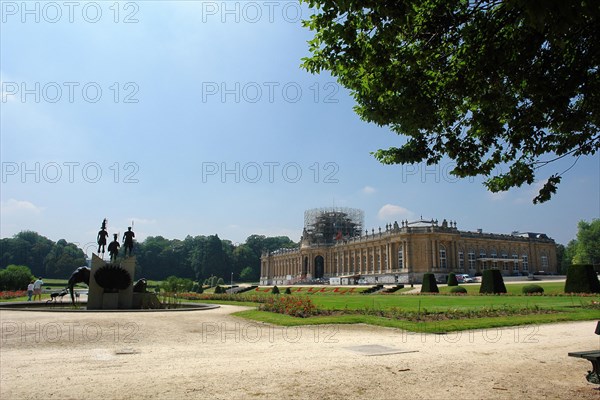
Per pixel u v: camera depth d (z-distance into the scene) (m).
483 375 11.27
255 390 9.75
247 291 123.81
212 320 27.64
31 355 14.86
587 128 12.66
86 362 13.37
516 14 9.31
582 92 10.59
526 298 47.66
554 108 10.73
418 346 16.44
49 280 158.00
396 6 8.57
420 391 9.70
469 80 10.65
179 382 10.48
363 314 28.52
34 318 27.11
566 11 5.80
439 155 13.13
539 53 10.30
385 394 9.47
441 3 9.65
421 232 121.00
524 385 10.29
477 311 28.80
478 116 12.02
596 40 9.50
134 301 40.56
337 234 166.25
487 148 12.79
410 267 120.19
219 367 12.31
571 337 18.94
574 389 9.97
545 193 13.19
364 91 11.49
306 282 155.00
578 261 146.88
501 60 9.70
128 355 14.77
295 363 12.85
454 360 13.34
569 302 39.69
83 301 53.66
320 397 9.25
